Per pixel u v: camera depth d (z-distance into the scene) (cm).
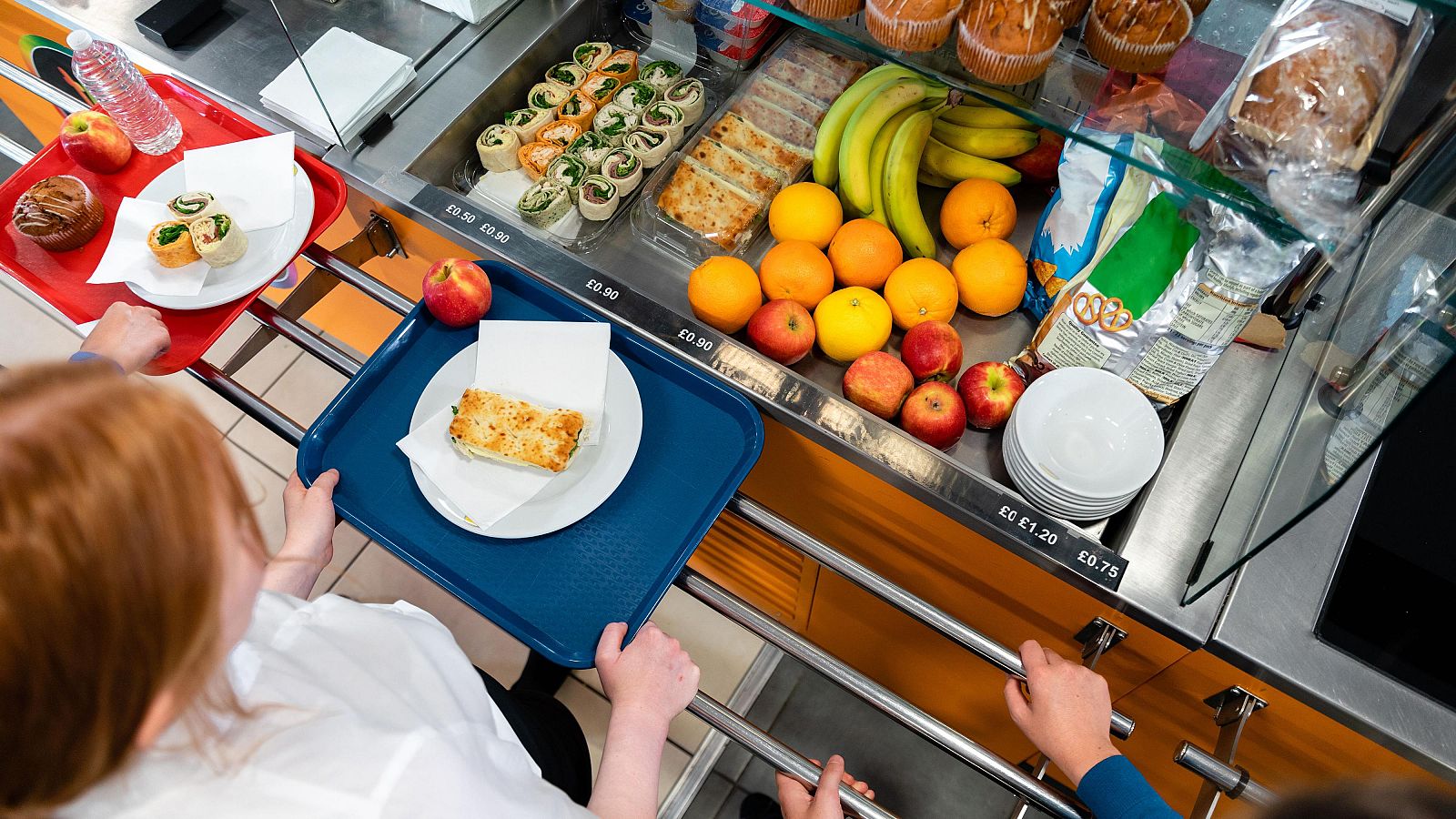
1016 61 92
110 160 137
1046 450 105
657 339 120
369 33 142
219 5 152
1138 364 106
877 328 118
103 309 126
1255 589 102
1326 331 99
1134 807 87
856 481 120
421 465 107
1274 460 96
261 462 218
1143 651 112
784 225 128
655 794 90
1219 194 85
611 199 134
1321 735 105
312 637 72
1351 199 79
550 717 125
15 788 47
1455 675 97
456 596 102
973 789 179
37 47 171
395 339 118
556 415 109
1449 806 49
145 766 56
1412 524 104
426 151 138
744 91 143
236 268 128
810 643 103
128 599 45
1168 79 90
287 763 61
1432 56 73
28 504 42
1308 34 77
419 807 63
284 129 141
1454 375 110
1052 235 116
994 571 118
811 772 98
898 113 129
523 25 145
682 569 105
